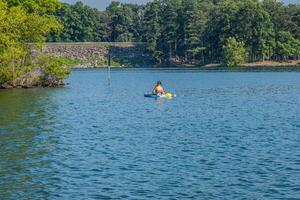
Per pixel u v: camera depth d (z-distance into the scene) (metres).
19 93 86.44
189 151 35.69
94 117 54.78
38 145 38.06
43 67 103.00
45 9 111.38
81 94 85.62
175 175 29.05
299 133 42.91
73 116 55.41
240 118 53.22
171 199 24.69
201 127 47.09
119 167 31.05
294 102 69.75
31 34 100.81
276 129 45.25
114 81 126.00
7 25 96.06
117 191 26.08
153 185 27.08
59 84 106.44
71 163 32.16
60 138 41.16
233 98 76.94
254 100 73.44
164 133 43.78
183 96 81.44
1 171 30.17
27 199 24.98
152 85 109.94
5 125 47.78
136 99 76.81
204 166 31.08
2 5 99.06
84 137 41.75
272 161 32.16
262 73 158.12
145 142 39.44
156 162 32.31
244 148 36.50
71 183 27.59
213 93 86.81
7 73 97.56
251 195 25.19
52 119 52.53
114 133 43.84
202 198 24.83
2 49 95.94
